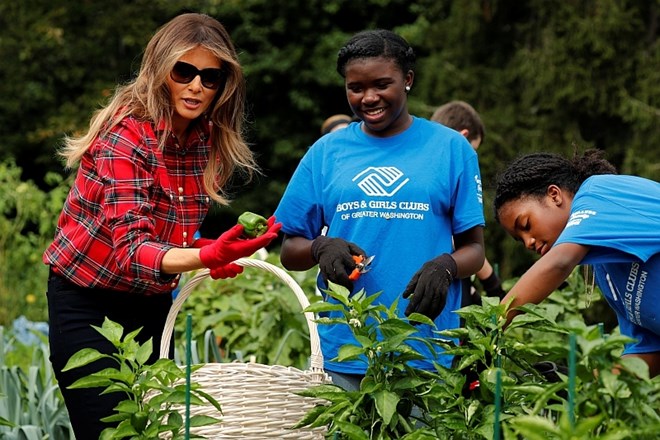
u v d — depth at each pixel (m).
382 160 4.32
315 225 4.48
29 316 12.98
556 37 18.48
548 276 3.57
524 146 18.47
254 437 3.52
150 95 3.94
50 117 22.14
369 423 3.39
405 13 22.41
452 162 4.33
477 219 4.29
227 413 3.49
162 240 4.09
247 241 3.49
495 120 18.67
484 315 3.29
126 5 23.05
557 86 18.28
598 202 3.66
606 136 18.73
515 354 3.38
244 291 7.25
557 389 2.74
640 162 17.75
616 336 2.74
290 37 21.83
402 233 4.23
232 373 3.57
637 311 3.86
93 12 23.17
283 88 21.91
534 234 3.97
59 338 4.06
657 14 18.59
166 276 3.71
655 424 2.76
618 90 18.06
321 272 4.04
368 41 4.26
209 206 4.32
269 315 6.39
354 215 4.28
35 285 13.47
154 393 3.54
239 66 4.13
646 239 3.58
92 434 3.99
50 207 14.04
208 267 3.57
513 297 3.37
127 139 3.90
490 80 19.39
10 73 22.66
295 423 3.59
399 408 3.45
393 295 4.22
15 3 23.11
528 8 19.45
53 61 22.78
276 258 7.41
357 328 3.40
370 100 4.23
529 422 2.56
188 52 3.96
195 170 4.23
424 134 4.38
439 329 4.21
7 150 22.59
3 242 13.49
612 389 2.73
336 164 4.39
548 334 5.16
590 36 17.92
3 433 5.01
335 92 22.08
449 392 3.27
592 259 3.63
